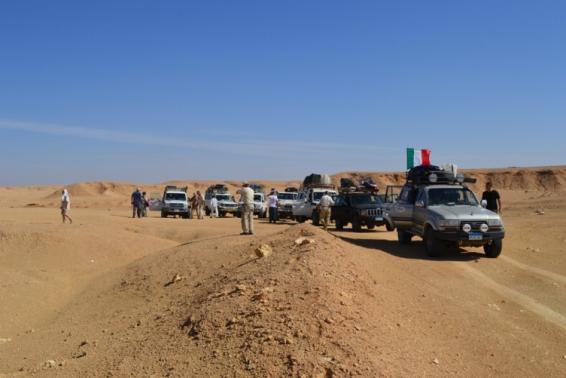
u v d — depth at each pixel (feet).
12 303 41.65
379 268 35.86
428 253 45.75
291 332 20.97
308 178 101.24
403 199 53.36
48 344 30.14
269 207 101.96
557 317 28.43
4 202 240.73
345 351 19.67
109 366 22.71
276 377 18.40
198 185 362.94
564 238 56.29
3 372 25.98
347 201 73.41
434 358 21.35
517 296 32.73
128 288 42.60
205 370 19.84
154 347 23.72
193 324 24.67
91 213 138.82
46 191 391.65
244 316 23.35
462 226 43.47
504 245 52.70
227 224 94.84
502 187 326.44
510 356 22.79
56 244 58.80
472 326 26.43
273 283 27.02
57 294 46.11
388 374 18.53
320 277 27.12
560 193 176.24
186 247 51.88
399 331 23.43
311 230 42.96
